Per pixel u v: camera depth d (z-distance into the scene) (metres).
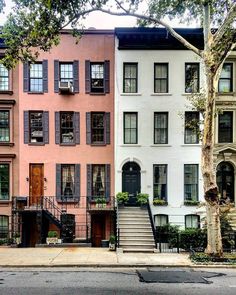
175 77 21.81
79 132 22.34
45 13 14.30
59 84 22.05
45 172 22.08
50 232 19.77
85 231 21.64
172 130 21.72
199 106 18.02
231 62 21.89
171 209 21.41
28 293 9.81
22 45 14.85
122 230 18.78
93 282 11.18
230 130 21.94
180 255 15.94
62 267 13.67
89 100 22.42
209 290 10.21
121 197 20.80
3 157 22.03
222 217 18.14
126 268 13.53
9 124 22.27
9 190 22.03
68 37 22.39
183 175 21.62
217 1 14.86
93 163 22.30
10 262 14.13
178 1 16.06
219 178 21.94
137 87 21.86
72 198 22.03
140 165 21.59
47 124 22.14
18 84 22.34
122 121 21.67
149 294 9.77
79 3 14.87
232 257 14.80
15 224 21.31
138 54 21.84
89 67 22.41
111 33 22.48
